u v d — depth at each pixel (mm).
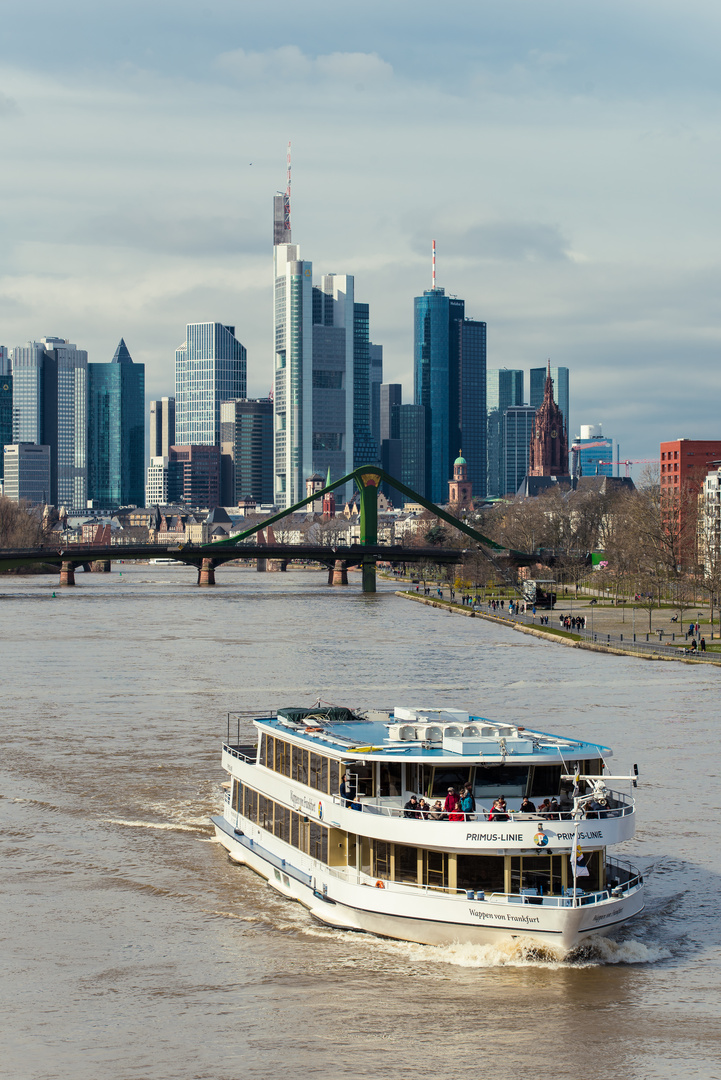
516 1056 41750
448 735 55688
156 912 55656
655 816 71000
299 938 52312
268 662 153750
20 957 50469
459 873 49969
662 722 104812
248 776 64312
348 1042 42781
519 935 49062
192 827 69500
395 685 130625
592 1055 41656
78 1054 42062
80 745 92500
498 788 53031
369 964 49312
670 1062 41219
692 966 49469
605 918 49688
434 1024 44156
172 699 118438
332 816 53812
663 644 175000
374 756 52469
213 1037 43312
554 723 104312
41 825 69625
